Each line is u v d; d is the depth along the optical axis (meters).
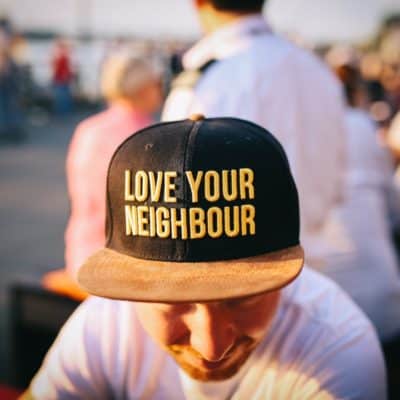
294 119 1.77
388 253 2.32
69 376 1.13
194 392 1.07
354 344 1.04
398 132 3.93
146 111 2.80
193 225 0.82
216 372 0.92
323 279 1.16
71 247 2.65
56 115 14.08
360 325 1.08
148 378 1.09
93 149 2.59
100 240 2.58
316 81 1.85
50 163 8.52
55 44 15.02
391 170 2.70
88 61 15.60
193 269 0.82
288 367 1.04
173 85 1.86
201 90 1.72
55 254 4.85
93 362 1.11
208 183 0.82
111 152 2.58
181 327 0.88
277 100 1.74
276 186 0.85
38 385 1.16
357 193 2.34
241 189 0.83
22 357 2.54
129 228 0.87
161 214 0.83
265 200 0.84
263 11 1.85
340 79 2.90
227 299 0.79
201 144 0.83
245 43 1.76
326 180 1.92
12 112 10.59
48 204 6.40
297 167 1.79
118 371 1.11
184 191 0.82
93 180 2.57
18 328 2.52
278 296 0.91
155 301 0.80
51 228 5.56
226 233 0.83
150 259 0.85
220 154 0.83
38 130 11.68
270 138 0.89
